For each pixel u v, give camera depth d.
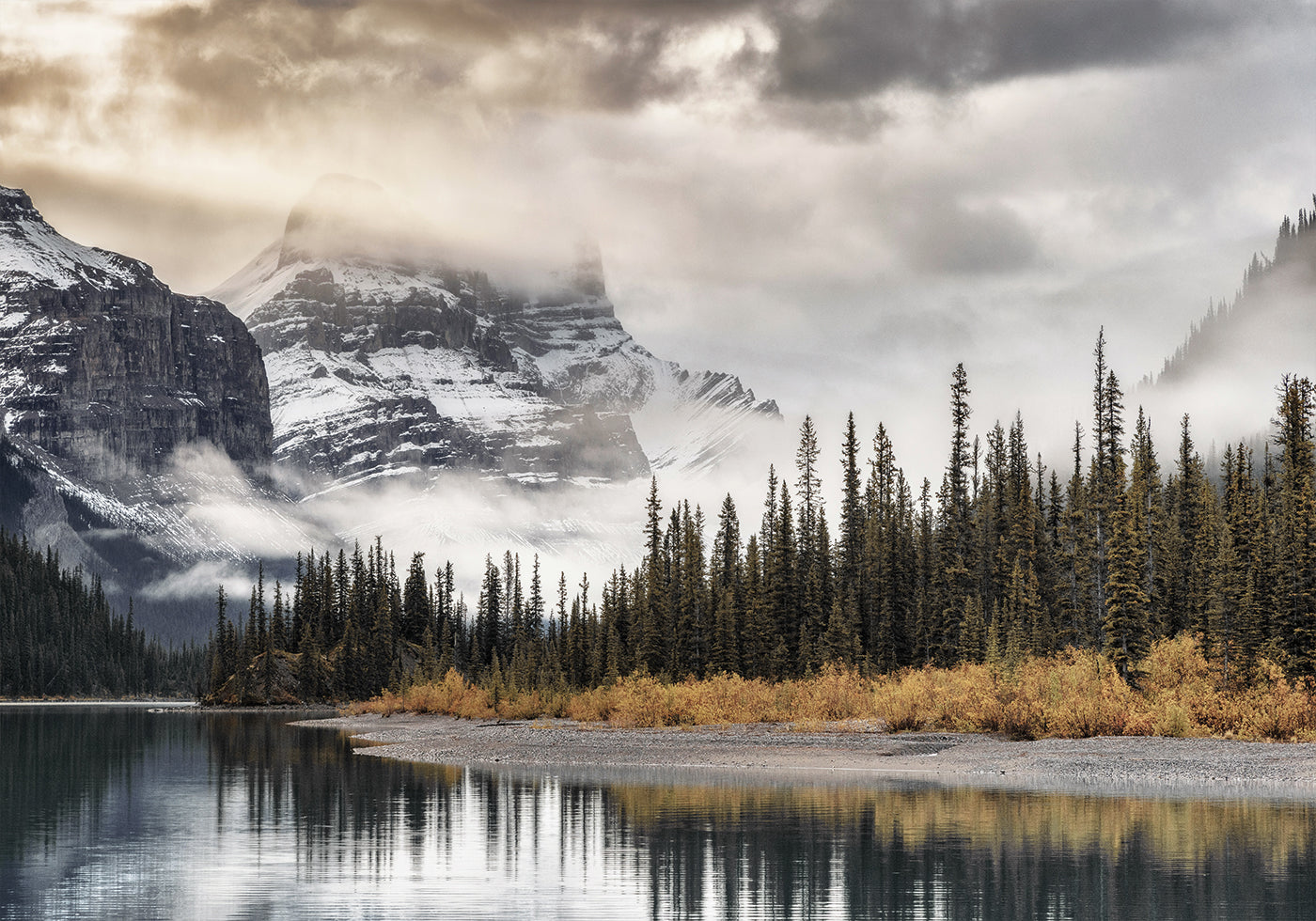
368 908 38.53
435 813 59.28
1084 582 110.19
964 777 71.25
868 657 121.50
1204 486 125.25
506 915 37.34
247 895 40.53
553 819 56.47
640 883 41.75
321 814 59.38
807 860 45.28
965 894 39.62
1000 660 98.62
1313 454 112.56
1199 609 99.38
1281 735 78.75
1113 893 39.50
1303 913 36.94
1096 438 121.06
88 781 76.50
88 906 39.00
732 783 70.62
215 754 101.31
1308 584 89.00
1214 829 50.88
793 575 136.75
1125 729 82.88
